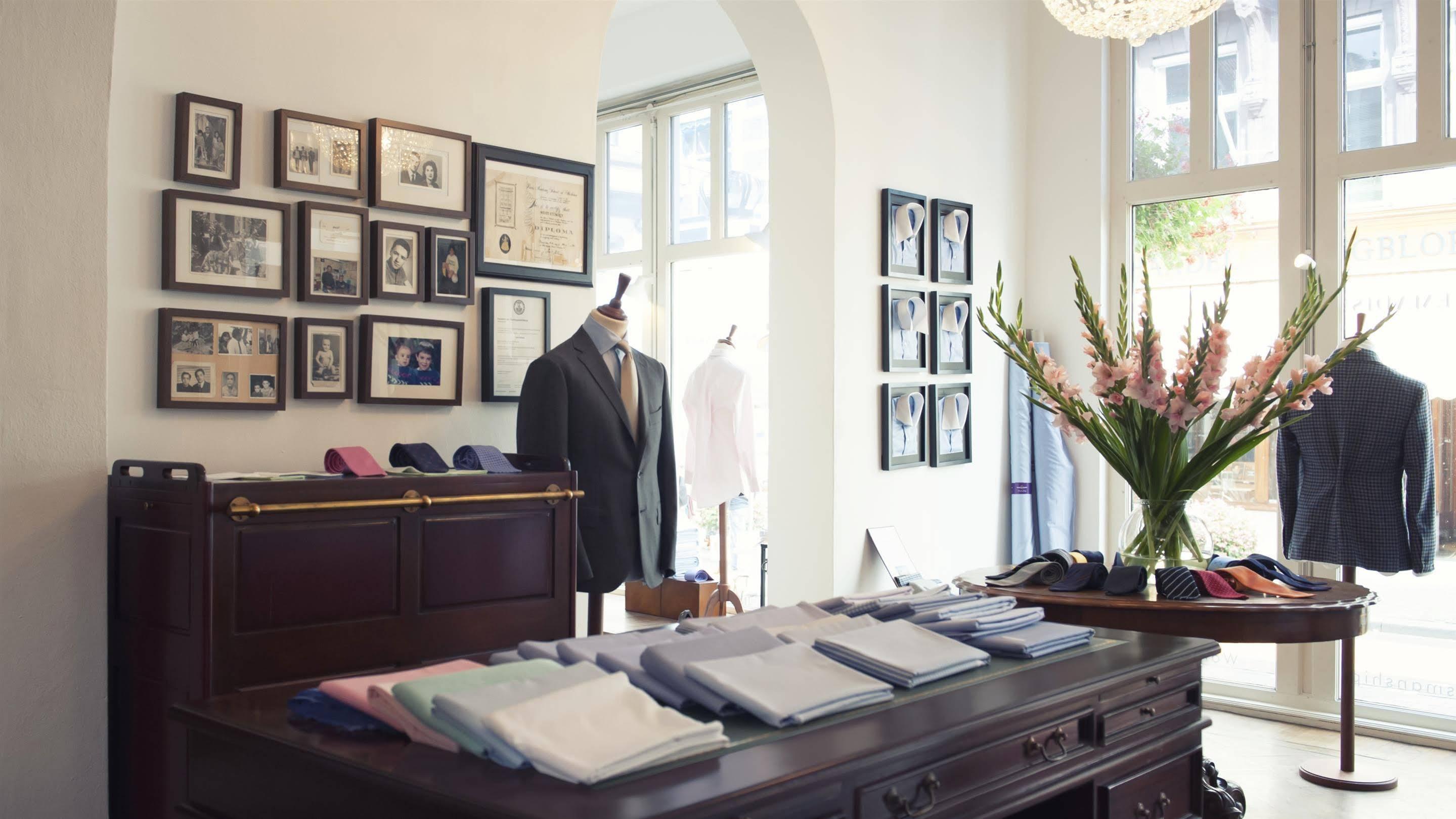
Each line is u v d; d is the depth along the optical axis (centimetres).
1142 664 192
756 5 434
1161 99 518
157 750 224
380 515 236
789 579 455
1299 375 294
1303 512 403
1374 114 454
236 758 149
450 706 131
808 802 129
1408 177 446
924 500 485
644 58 657
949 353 496
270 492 218
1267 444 476
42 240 230
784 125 455
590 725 130
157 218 250
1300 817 354
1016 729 164
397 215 292
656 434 324
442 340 300
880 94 464
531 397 297
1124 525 317
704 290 655
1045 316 542
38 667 231
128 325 246
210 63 258
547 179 326
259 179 266
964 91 511
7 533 227
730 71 626
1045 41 545
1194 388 293
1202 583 283
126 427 245
